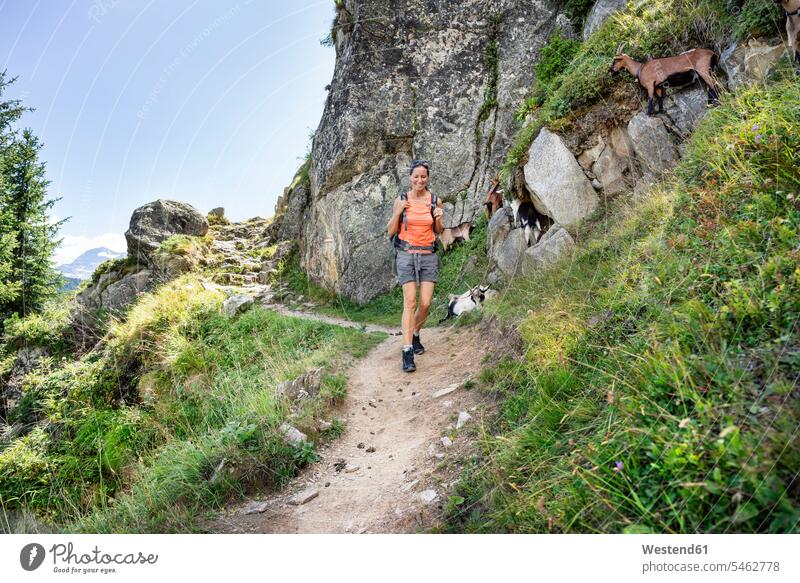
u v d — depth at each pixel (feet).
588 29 33.73
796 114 10.37
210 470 10.89
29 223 50.65
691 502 5.42
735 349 6.76
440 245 40.93
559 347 10.74
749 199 9.43
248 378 21.15
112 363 32.19
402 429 12.50
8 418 32.91
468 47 43.21
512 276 22.89
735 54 16.55
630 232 14.29
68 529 10.88
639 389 7.31
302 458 11.20
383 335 25.57
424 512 8.25
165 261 52.21
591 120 20.81
